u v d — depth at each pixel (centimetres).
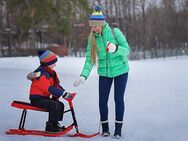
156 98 1042
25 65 2439
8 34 4522
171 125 689
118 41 571
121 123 583
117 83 577
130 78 1700
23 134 595
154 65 2716
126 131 636
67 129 591
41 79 568
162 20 7012
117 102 580
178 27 6888
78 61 2872
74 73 1983
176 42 6806
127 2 6650
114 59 571
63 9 2473
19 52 4438
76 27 5422
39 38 4231
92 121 722
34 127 664
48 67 579
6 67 2297
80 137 583
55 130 590
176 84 1436
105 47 569
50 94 588
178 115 786
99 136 594
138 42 6675
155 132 632
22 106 577
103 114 591
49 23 2545
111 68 571
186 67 2502
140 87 1335
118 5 6469
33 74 573
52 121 582
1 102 967
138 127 670
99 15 564
